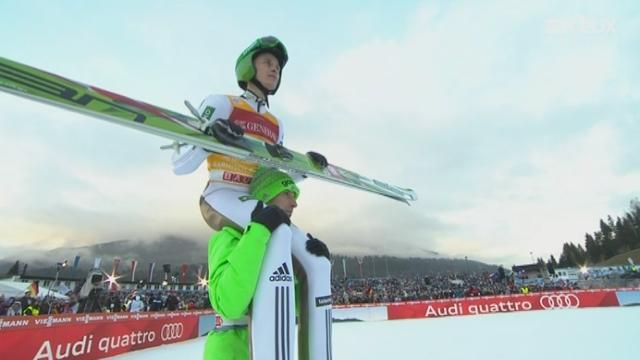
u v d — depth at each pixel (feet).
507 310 75.72
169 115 5.32
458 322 55.11
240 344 5.84
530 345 24.30
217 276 5.72
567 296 74.02
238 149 5.83
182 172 6.83
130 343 33.42
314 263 6.35
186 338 45.09
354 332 47.98
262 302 5.16
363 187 8.56
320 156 7.83
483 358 20.21
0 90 3.76
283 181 6.83
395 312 78.69
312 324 6.09
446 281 171.83
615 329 30.60
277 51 8.05
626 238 305.94
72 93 4.39
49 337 24.09
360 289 161.17
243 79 8.18
